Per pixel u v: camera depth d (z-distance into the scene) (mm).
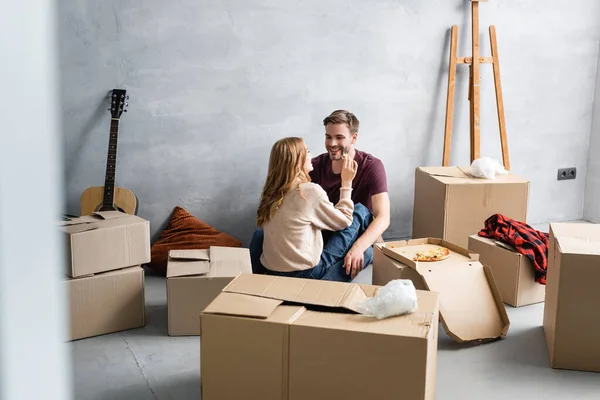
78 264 2879
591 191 4797
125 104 3738
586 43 4590
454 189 3697
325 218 3275
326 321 2088
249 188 4105
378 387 2021
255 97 3990
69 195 3807
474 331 2857
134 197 3807
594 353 2662
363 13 4074
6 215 333
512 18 4410
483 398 2477
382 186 3709
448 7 4242
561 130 4688
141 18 3705
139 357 2795
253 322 2086
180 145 3932
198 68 3857
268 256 3314
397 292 2143
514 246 3352
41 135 346
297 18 3959
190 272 2953
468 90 4391
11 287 340
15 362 344
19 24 334
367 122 4246
